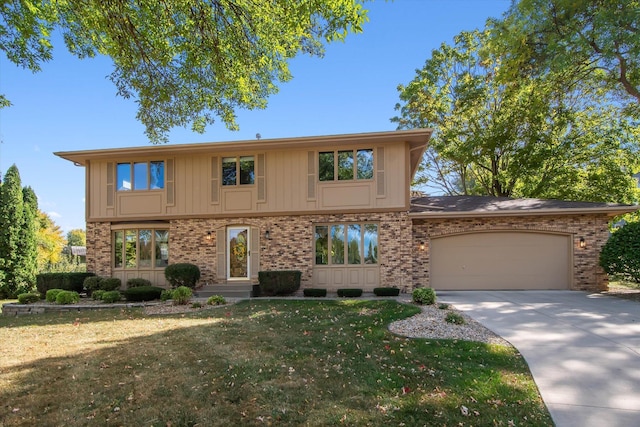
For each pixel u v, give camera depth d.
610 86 16.16
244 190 14.15
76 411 3.94
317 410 3.89
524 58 14.91
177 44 7.66
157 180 14.71
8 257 17.27
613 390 4.37
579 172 19.77
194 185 14.42
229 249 14.21
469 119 21.28
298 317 8.77
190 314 9.57
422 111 22.27
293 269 13.69
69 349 6.26
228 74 7.98
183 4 6.74
